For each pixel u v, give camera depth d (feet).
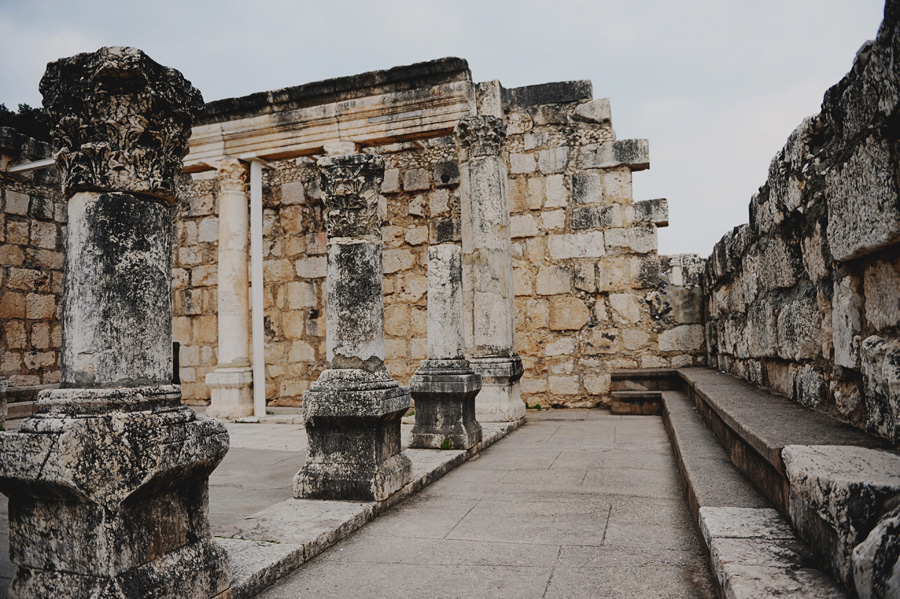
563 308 40.22
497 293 32.68
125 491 8.82
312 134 38.47
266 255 46.65
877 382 11.15
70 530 8.89
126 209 10.03
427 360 24.48
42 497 9.08
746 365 25.67
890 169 10.17
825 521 8.10
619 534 13.57
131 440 8.95
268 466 22.70
